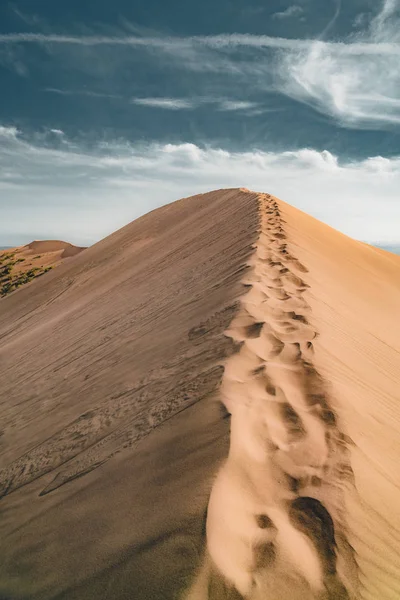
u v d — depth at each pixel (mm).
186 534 1657
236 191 24484
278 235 9930
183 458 2250
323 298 6020
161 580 1508
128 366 4844
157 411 3039
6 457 3938
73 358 7004
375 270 12766
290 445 2377
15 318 21156
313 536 1810
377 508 2045
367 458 2410
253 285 5629
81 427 3637
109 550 1794
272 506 1934
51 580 1808
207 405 2713
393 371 4559
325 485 2088
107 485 2354
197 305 6051
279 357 3559
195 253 12102
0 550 2260
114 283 15297
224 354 3613
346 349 4293
